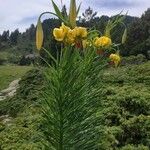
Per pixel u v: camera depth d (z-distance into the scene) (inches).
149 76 86.0
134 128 51.3
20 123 53.7
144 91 70.1
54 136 25.8
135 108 58.2
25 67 393.1
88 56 25.2
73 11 24.0
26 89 116.0
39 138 27.0
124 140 50.4
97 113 26.3
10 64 581.6
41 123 26.8
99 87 25.8
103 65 25.6
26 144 44.3
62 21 24.2
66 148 25.9
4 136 49.3
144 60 177.6
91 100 25.5
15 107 97.5
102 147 43.2
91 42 25.5
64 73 24.6
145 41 334.6
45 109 25.7
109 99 58.4
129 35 365.7
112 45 26.0
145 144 50.0
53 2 23.9
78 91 25.1
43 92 25.4
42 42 24.2
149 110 58.4
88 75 25.3
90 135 25.9
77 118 25.5
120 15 25.9
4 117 94.7
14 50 705.6
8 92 214.2
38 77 121.3
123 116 55.9
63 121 25.5
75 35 23.7
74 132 25.7
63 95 25.0
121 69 101.1
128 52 342.3
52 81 24.9
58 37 23.8
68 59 24.5
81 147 25.8
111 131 49.6
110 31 26.5
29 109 60.7
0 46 733.9
